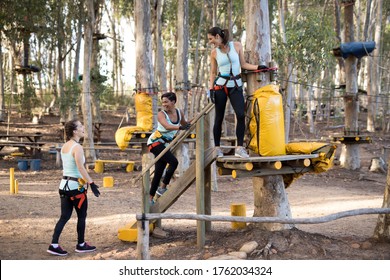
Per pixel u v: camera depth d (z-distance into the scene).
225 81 5.87
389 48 39.47
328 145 5.68
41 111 30.31
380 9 28.61
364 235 7.09
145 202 6.54
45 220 8.48
